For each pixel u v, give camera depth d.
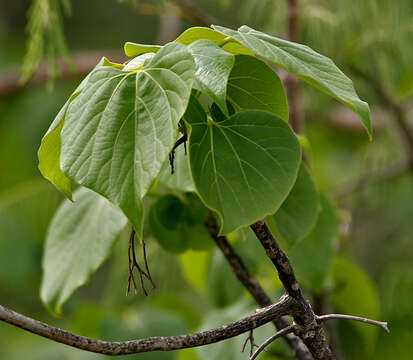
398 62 2.14
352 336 1.77
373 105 2.35
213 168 1.14
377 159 2.55
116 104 1.13
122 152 1.12
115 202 1.11
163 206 1.35
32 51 1.69
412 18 2.04
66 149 1.12
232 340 1.49
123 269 2.05
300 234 1.30
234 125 1.15
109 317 1.93
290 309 1.17
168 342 1.14
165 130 1.11
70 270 1.39
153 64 1.13
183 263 1.70
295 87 1.78
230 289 1.63
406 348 2.33
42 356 2.65
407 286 2.44
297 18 1.83
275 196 1.14
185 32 1.18
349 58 2.12
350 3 1.96
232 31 1.16
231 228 1.13
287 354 1.59
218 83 1.12
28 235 2.63
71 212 1.42
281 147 1.15
